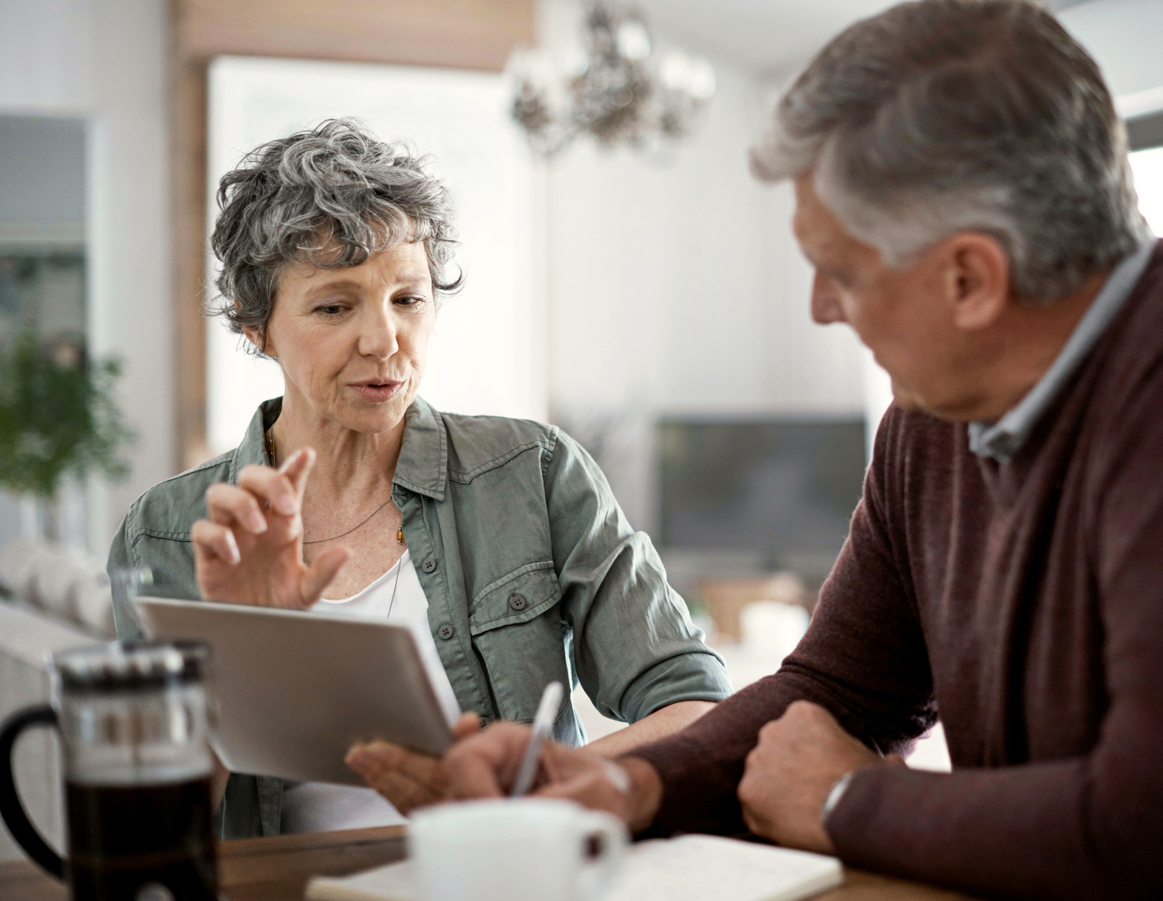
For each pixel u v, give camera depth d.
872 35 0.77
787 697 1.01
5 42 5.07
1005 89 0.74
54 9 5.11
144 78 5.21
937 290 0.76
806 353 6.23
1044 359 0.79
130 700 0.64
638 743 1.11
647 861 0.79
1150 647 0.67
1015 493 0.84
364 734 0.89
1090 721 0.79
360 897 0.73
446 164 5.23
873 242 0.76
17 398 4.90
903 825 0.75
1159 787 0.65
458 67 5.27
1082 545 0.78
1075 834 0.67
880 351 0.81
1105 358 0.77
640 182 6.28
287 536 1.00
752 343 6.41
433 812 0.57
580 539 1.32
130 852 0.64
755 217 6.42
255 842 0.88
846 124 0.76
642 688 1.24
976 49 0.75
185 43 4.95
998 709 0.86
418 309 1.27
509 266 5.30
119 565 1.34
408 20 5.20
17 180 6.02
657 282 6.30
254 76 4.96
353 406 1.24
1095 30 2.29
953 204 0.73
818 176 0.78
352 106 5.10
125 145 5.18
